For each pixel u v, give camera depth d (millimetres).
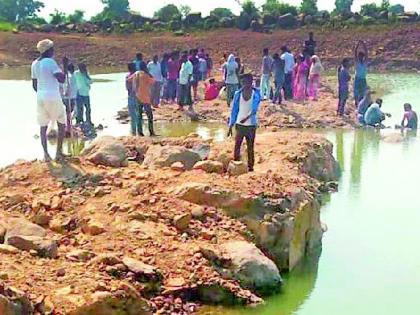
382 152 17297
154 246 9086
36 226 9289
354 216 12148
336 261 10242
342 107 22156
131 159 13797
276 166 13062
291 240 10039
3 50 50344
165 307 8188
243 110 12508
